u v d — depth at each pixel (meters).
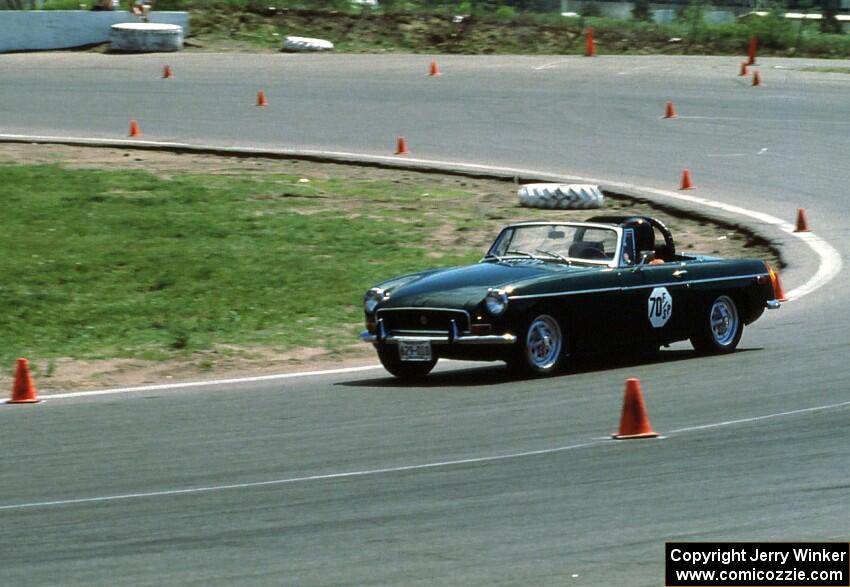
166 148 112.31
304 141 115.62
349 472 32.81
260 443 37.19
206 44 171.25
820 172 102.00
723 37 178.62
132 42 163.00
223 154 110.88
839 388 42.94
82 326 62.00
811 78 144.50
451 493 30.11
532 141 114.88
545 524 26.95
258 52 167.12
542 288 46.38
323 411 42.25
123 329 61.41
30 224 82.81
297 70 150.88
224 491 31.06
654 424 38.12
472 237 83.62
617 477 31.25
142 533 27.20
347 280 71.75
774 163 105.25
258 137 117.19
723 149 110.62
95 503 30.25
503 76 146.62
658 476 31.22
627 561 24.11
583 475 31.59
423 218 89.50
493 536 26.09
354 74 148.25
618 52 175.00
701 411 39.94
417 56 163.50
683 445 34.91
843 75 146.50
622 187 97.81
